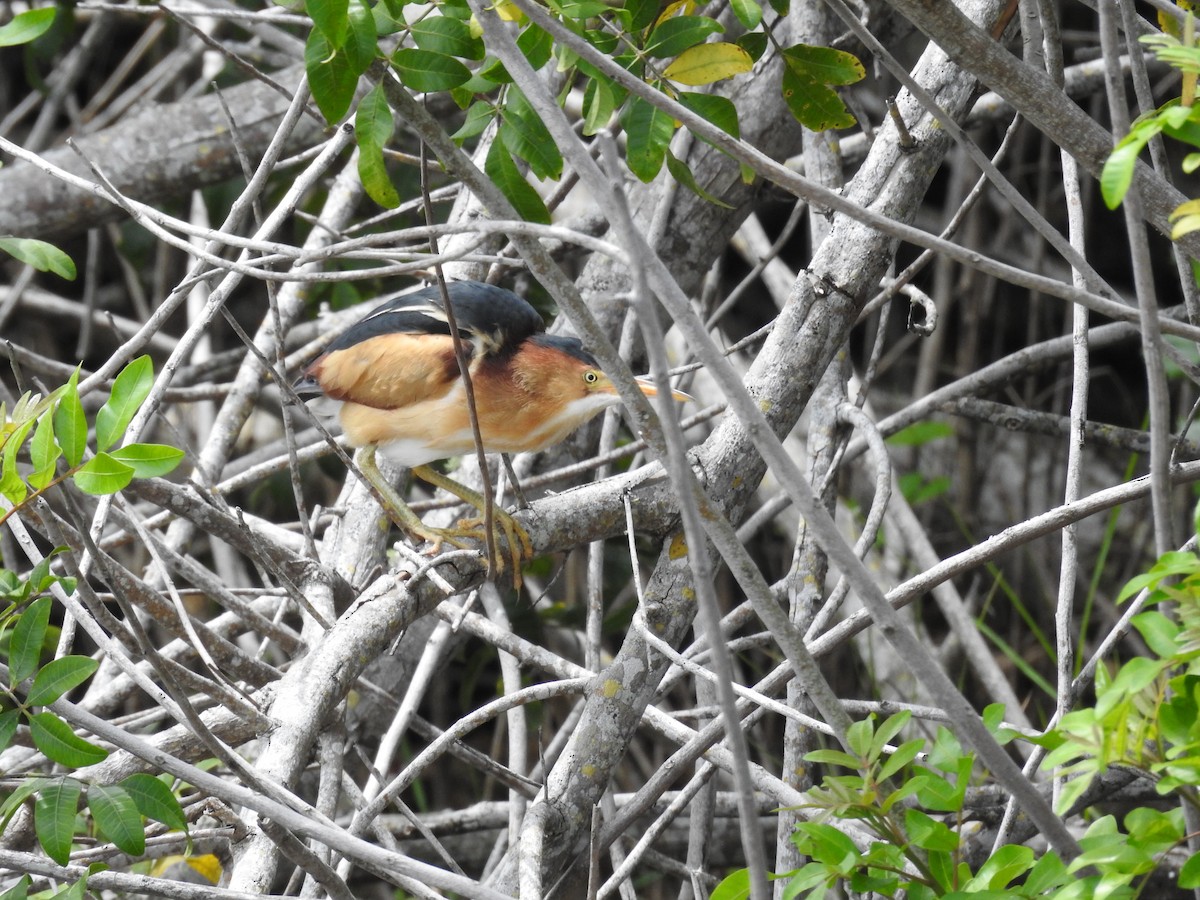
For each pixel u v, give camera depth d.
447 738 5.84
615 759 6.23
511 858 6.03
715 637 3.47
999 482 12.95
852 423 7.66
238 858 6.07
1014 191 4.65
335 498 11.76
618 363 3.96
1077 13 13.51
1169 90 11.34
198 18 12.37
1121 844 3.68
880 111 13.17
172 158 10.66
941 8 4.12
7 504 5.20
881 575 10.52
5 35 4.82
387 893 10.32
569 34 3.90
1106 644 5.10
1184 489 12.07
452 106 10.22
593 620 7.46
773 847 8.82
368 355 6.77
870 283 6.77
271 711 5.61
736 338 14.48
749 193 8.71
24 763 7.03
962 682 10.04
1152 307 3.70
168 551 6.68
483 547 6.64
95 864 5.09
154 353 13.55
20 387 5.16
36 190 10.45
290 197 6.25
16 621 5.12
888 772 4.13
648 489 6.69
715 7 7.65
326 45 4.27
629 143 4.90
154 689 4.78
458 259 4.01
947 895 3.75
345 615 5.99
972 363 12.73
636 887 9.30
